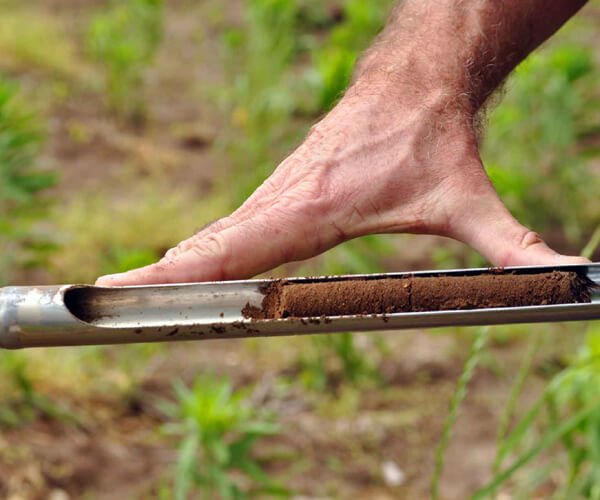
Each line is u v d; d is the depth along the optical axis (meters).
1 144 4.94
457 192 2.27
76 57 9.80
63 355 5.23
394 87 2.40
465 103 2.41
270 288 2.02
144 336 1.98
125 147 8.06
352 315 2.01
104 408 4.97
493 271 2.04
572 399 4.72
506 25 2.52
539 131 7.09
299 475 4.63
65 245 6.37
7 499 4.20
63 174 7.54
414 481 4.63
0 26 9.84
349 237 2.30
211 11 11.41
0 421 4.64
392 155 2.30
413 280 2.02
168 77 9.72
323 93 5.70
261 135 7.60
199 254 2.14
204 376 5.36
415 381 5.38
